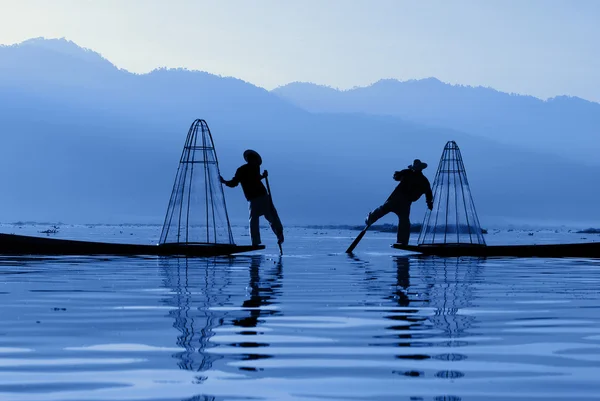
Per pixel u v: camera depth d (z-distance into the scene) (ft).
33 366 28.94
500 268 82.02
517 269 80.48
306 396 24.99
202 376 27.48
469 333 36.47
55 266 79.66
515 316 42.34
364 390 25.68
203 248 100.94
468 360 30.27
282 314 42.80
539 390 25.71
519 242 247.09
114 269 75.97
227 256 100.37
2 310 43.98
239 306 46.34
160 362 29.68
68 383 26.43
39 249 100.73
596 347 32.96
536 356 31.04
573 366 29.25
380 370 28.50
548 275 72.23
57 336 35.19
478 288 58.44
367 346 33.06
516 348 32.71
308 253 115.75
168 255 100.37
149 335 35.53
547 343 33.88
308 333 36.24
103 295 52.03
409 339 34.83
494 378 27.30
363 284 61.26
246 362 29.73
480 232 112.27
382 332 36.70
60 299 49.55
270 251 124.57
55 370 28.30
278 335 35.73
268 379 27.09
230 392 25.36
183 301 48.75
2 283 60.34
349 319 40.88
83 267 78.38
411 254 112.47
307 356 30.91
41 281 62.13
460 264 88.48
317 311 44.11
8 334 35.63
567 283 63.31
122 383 26.43
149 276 67.56
